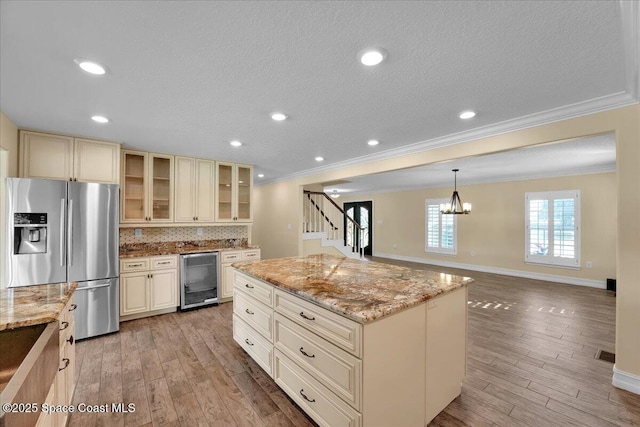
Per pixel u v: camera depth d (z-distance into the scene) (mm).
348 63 1757
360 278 2242
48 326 1416
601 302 4535
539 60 1721
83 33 1449
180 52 1630
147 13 1309
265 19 1356
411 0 1238
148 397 2166
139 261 3773
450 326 2057
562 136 2482
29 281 2832
